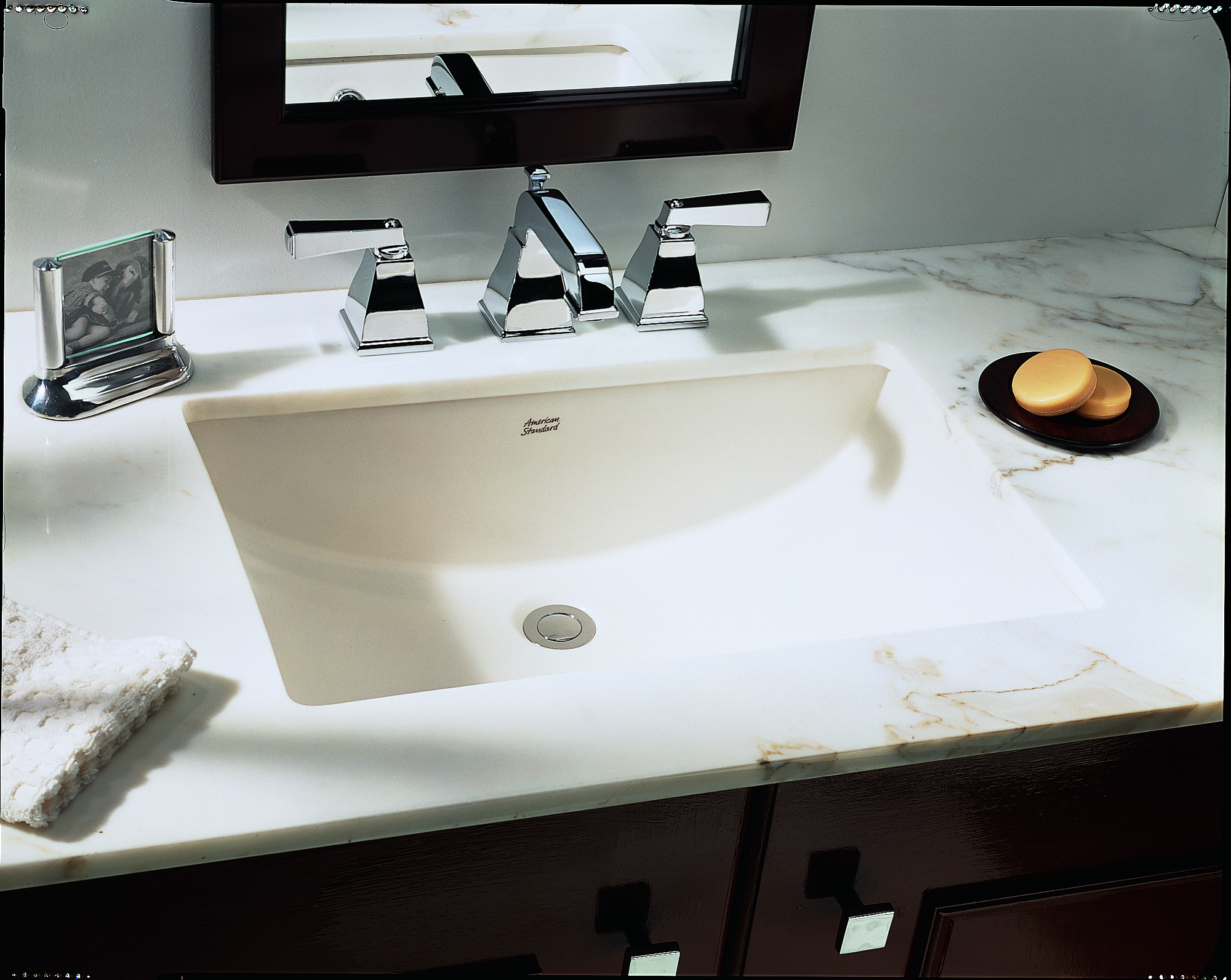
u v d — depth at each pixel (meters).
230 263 1.05
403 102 0.99
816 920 0.88
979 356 1.11
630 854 0.78
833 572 1.06
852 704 0.75
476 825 0.72
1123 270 1.27
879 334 1.13
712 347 1.08
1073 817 0.87
